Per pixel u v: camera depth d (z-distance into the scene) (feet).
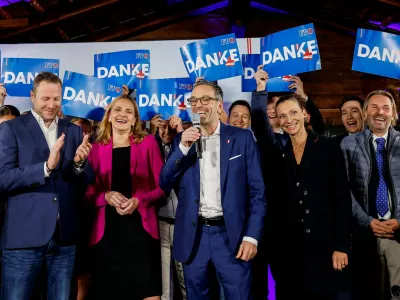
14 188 7.94
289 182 9.05
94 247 9.12
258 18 22.75
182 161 8.46
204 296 8.34
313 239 8.56
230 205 8.11
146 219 9.13
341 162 8.77
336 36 22.29
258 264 11.58
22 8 19.58
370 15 21.53
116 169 9.26
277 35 12.50
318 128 12.56
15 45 16.24
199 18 22.72
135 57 13.55
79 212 9.50
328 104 21.63
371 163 9.71
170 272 11.27
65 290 8.56
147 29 22.76
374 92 9.99
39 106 8.39
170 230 11.09
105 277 8.98
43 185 8.30
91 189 9.23
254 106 11.02
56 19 19.47
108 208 9.11
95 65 13.69
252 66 15.05
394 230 9.12
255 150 8.50
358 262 9.58
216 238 8.17
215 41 12.74
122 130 9.48
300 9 21.99
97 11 20.20
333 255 8.39
